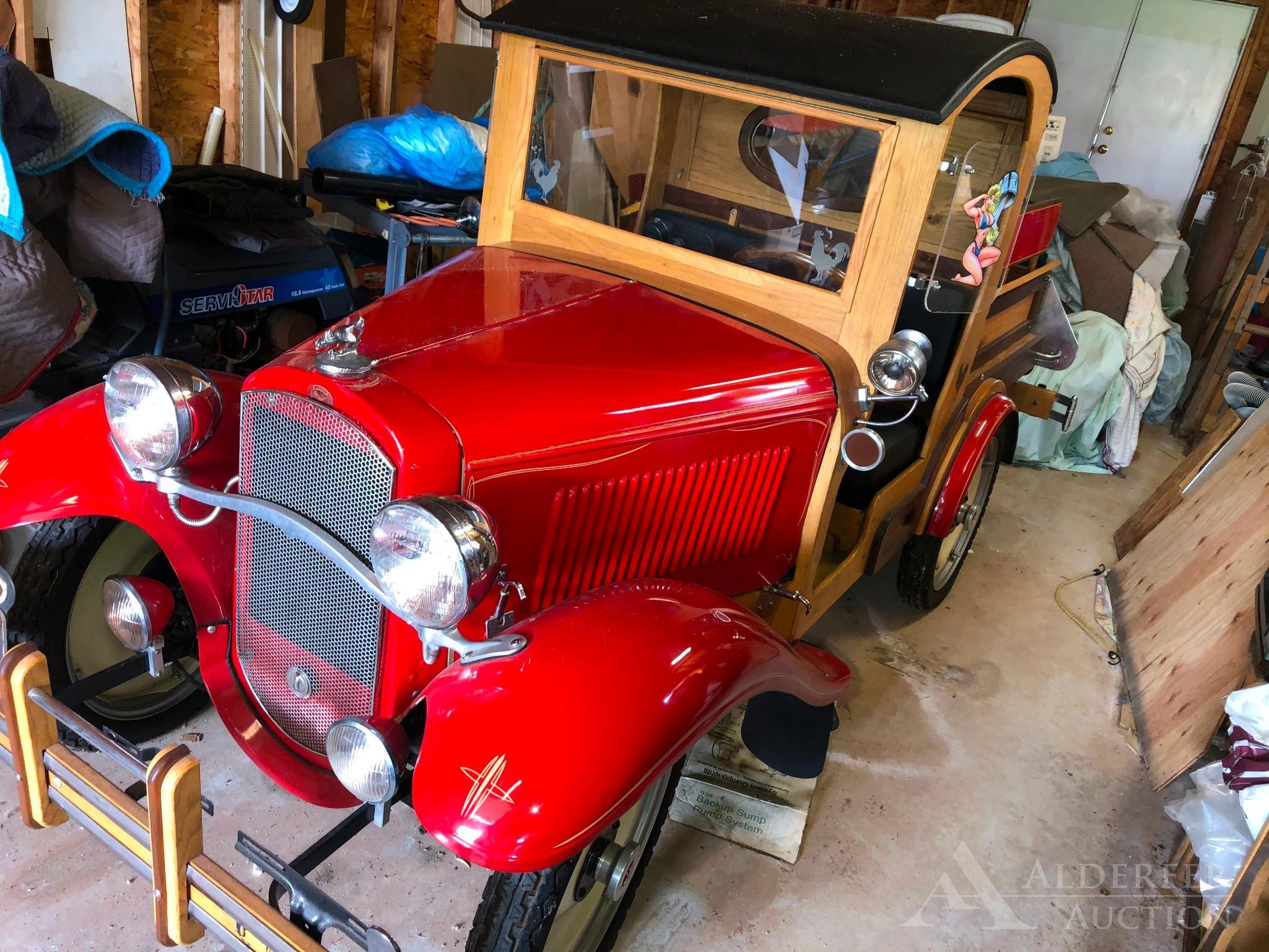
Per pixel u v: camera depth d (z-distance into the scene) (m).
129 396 1.79
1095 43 8.34
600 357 1.94
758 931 2.21
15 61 2.41
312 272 3.92
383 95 5.68
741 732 2.42
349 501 1.66
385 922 2.09
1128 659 3.49
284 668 1.95
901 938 2.27
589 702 1.49
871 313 2.17
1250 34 7.94
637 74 2.25
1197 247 7.59
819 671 2.06
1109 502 5.04
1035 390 3.96
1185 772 2.82
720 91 2.17
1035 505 4.86
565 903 1.75
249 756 1.94
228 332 3.70
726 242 2.32
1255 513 3.26
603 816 1.40
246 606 1.99
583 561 1.95
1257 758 2.27
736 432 2.05
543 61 2.40
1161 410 6.08
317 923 1.45
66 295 2.71
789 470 2.24
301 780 1.90
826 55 2.10
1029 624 3.76
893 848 2.54
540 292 2.17
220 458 2.05
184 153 4.78
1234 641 2.91
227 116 4.82
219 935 1.49
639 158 2.35
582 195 2.47
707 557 2.21
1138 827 2.76
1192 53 8.12
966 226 2.47
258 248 3.67
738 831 2.46
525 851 1.34
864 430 2.12
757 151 2.20
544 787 1.38
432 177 4.22
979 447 3.15
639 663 1.56
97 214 2.81
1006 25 4.27
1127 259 5.66
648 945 2.13
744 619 1.78
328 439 1.66
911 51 2.09
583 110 2.38
